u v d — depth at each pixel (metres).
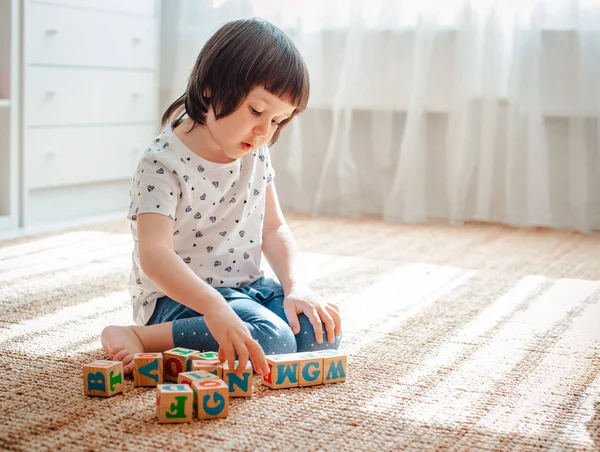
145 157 1.08
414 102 2.49
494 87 2.43
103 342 1.08
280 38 1.08
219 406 0.89
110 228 2.32
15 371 1.05
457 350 1.19
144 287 1.17
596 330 1.31
